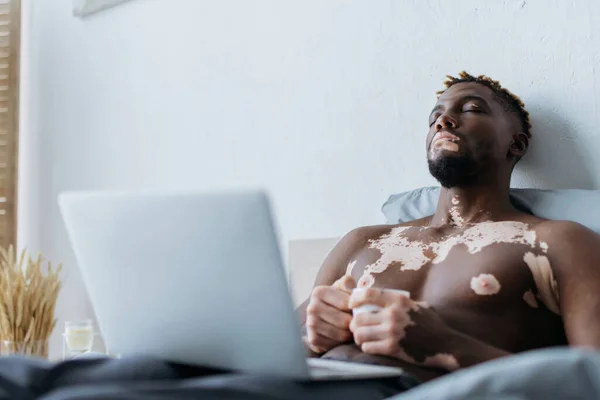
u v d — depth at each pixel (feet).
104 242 3.72
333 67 7.44
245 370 3.45
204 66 8.48
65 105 9.78
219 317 3.44
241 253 3.26
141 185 8.96
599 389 2.55
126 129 9.16
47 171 9.87
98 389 2.83
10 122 9.94
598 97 5.90
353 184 7.22
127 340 3.86
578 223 5.13
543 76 6.19
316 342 4.81
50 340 9.48
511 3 6.38
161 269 3.54
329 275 5.76
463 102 5.80
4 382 3.29
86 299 9.22
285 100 7.78
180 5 8.75
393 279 5.34
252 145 8.02
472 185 5.65
